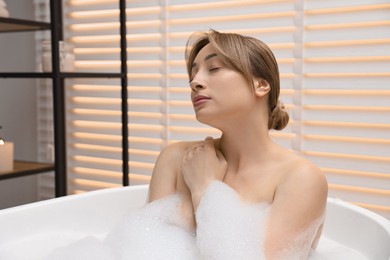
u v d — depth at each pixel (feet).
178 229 3.77
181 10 6.95
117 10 7.50
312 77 6.08
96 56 7.77
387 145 5.71
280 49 6.28
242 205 3.40
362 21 5.70
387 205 5.75
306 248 3.26
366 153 5.82
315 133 6.13
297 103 6.17
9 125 8.27
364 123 5.82
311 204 3.11
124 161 7.32
